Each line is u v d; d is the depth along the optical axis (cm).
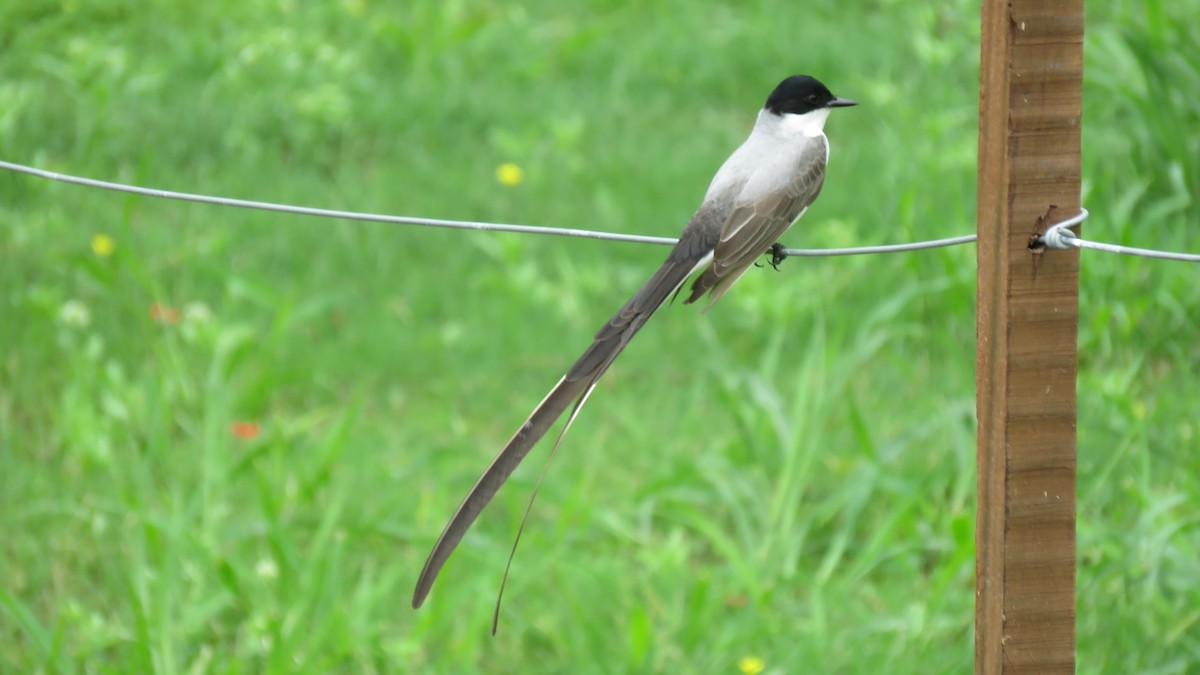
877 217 1394
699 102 1664
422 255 1392
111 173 1483
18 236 1338
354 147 1555
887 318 1190
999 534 574
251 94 1600
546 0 1875
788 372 1216
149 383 1098
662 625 941
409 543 1025
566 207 1447
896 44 1741
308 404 1195
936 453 1091
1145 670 842
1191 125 1234
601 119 1617
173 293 1296
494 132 1567
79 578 985
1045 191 548
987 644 588
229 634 938
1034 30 535
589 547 1022
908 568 959
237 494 1055
